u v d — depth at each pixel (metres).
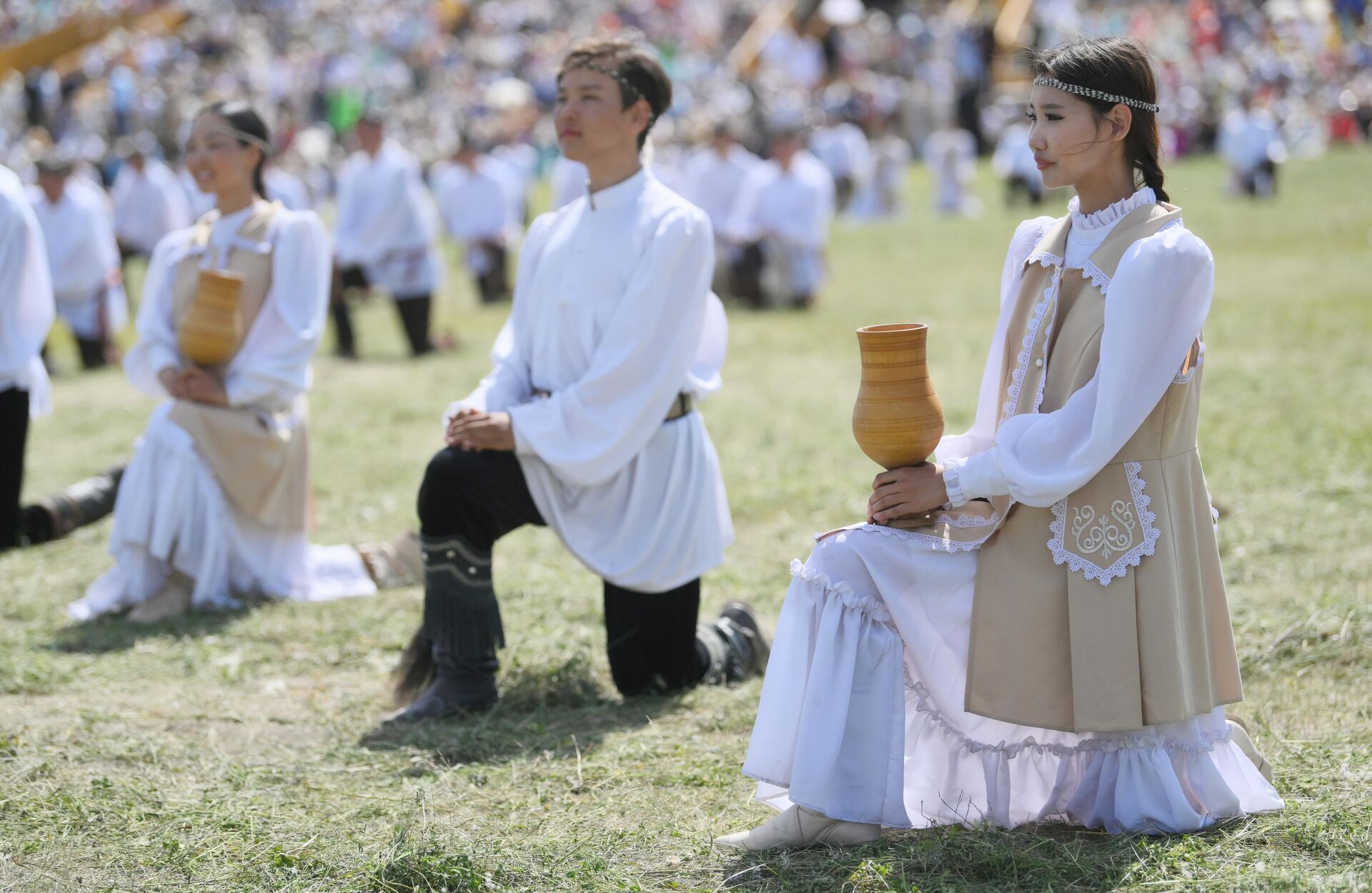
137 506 8.57
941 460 5.09
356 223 18.59
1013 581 4.91
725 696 6.96
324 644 7.99
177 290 8.82
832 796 4.89
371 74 55.94
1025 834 5.00
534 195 45.16
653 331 6.67
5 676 7.38
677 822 5.45
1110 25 61.28
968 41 58.66
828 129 45.84
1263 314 18.80
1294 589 8.09
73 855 5.25
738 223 23.02
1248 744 5.29
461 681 6.73
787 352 18.42
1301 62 57.31
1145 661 4.80
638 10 64.31
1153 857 4.71
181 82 49.78
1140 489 4.81
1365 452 11.23
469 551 6.66
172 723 6.78
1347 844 4.75
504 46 60.12
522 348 7.09
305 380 8.80
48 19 57.00
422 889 4.86
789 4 64.00
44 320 9.90
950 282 25.06
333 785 5.92
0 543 10.01
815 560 5.00
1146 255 4.65
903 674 4.99
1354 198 35.88
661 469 6.88
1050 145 4.92
